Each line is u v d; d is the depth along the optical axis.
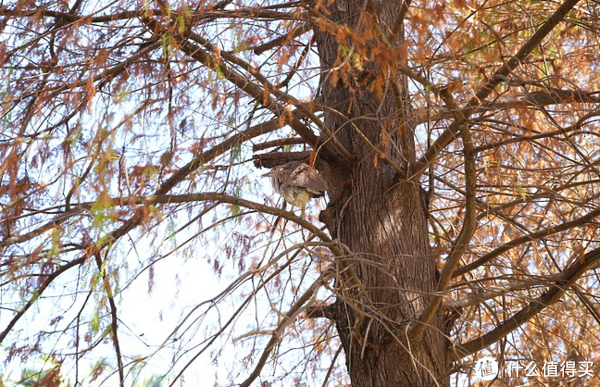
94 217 6.42
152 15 8.51
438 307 9.62
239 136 10.12
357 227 10.78
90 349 9.69
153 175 8.57
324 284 7.85
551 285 10.27
